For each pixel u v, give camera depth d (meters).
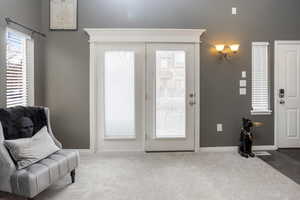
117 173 3.57
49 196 2.85
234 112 4.71
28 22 3.90
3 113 2.88
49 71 4.48
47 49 4.46
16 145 2.64
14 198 2.78
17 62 3.69
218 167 3.82
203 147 4.70
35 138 2.95
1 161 2.50
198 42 4.58
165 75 4.60
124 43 4.53
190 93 4.64
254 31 4.67
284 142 4.80
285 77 4.77
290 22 4.71
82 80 4.52
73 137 4.55
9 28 3.33
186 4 4.55
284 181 3.29
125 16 4.50
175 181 3.29
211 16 4.60
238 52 4.67
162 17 4.54
